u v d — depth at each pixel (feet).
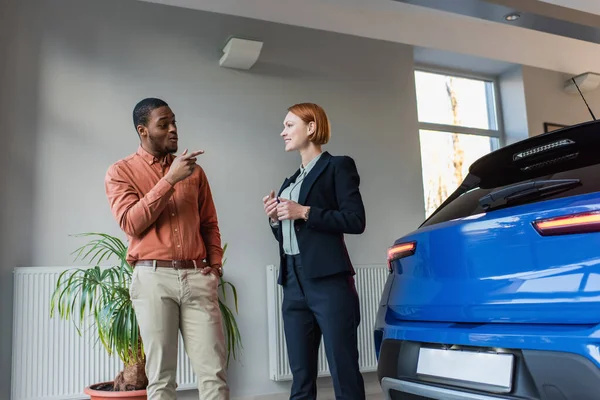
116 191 6.13
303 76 13.64
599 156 4.49
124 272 9.20
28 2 11.28
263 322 12.25
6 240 10.47
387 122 14.51
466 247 4.66
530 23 13.10
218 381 6.06
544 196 4.41
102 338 8.44
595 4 14.51
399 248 5.53
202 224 6.87
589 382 3.62
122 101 11.73
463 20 16.02
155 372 5.85
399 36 15.03
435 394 4.62
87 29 11.67
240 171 12.58
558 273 3.95
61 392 10.14
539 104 17.16
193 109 12.34
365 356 12.75
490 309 4.37
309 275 6.35
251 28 13.21
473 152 17.12
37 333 10.12
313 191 6.72
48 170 10.96
